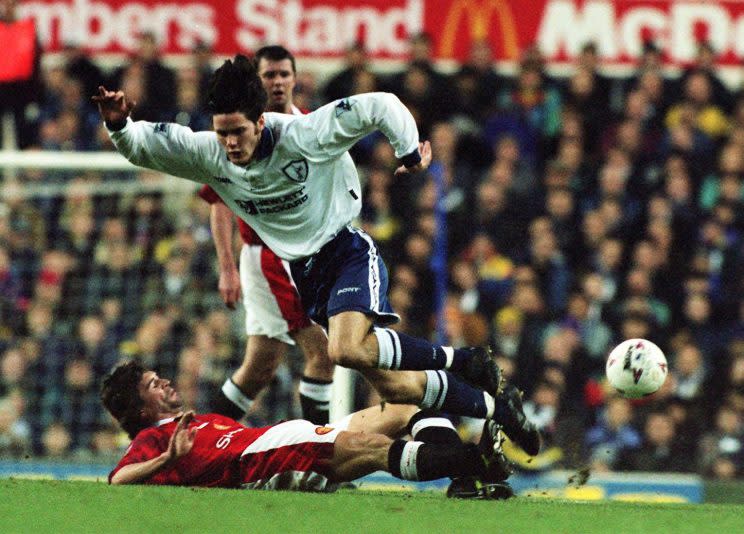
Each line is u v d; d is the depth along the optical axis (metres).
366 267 21.83
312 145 20.84
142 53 44.00
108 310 38.31
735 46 47.12
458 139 42.91
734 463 37.19
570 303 40.00
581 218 41.84
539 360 38.53
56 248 39.09
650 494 33.44
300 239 21.84
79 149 43.31
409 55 45.50
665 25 46.88
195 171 21.45
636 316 39.78
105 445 37.06
